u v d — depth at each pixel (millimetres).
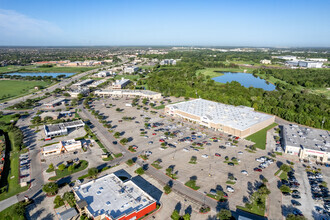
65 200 94875
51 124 181000
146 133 173875
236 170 123375
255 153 144375
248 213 90625
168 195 101062
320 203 98125
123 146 151250
